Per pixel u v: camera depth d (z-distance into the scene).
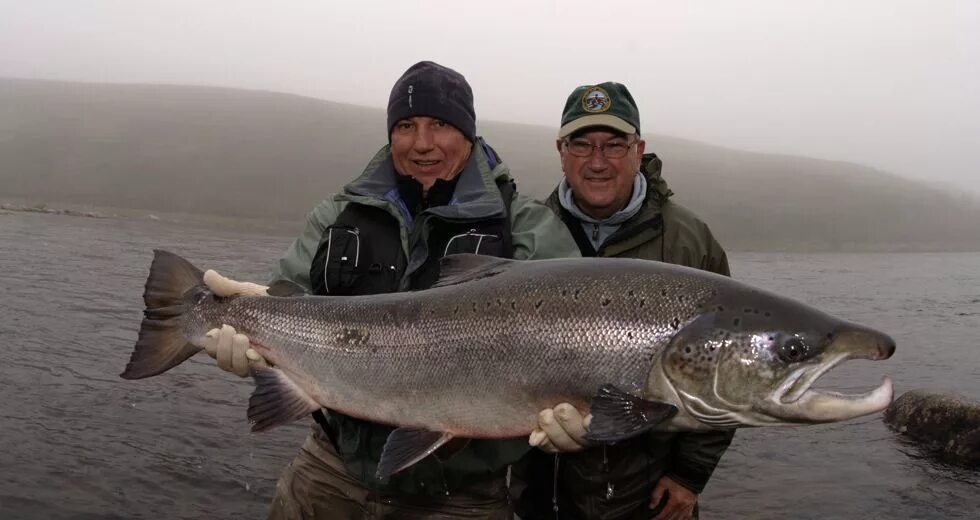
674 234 1.48
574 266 1.15
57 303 3.66
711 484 2.12
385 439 1.24
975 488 2.10
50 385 2.50
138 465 1.97
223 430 2.27
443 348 1.16
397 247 1.29
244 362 1.28
